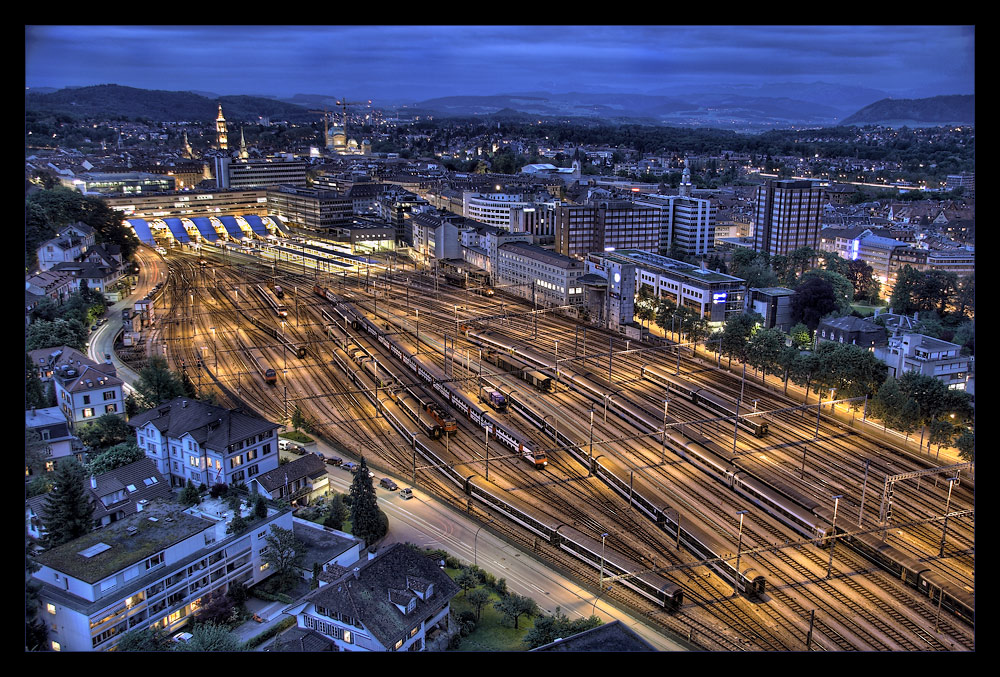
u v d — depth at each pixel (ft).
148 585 273.75
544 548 362.74
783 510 380.78
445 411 515.50
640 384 582.76
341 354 648.79
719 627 301.22
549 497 408.87
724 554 339.36
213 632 258.78
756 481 408.46
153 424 398.62
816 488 412.77
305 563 318.86
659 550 360.28
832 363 529.04
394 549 287.28
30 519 319.47
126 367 597.11
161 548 282.15
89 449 413.39
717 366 624.59
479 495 410.52
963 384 538.06
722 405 525.75
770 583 331.36
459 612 296.10
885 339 606.14
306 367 622.13
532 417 520.01
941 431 442.50
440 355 643.86
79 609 257.34
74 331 608.60
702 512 390.21
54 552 278.46
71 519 309.01
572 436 481.46
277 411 529.86
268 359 639.35
